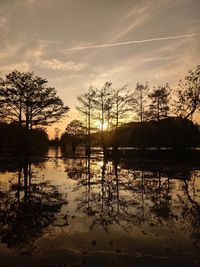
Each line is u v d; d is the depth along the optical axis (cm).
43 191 1415
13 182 1697
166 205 1138
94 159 3900
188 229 823
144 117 4722
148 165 2922
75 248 673
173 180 1853
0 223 866
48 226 839
